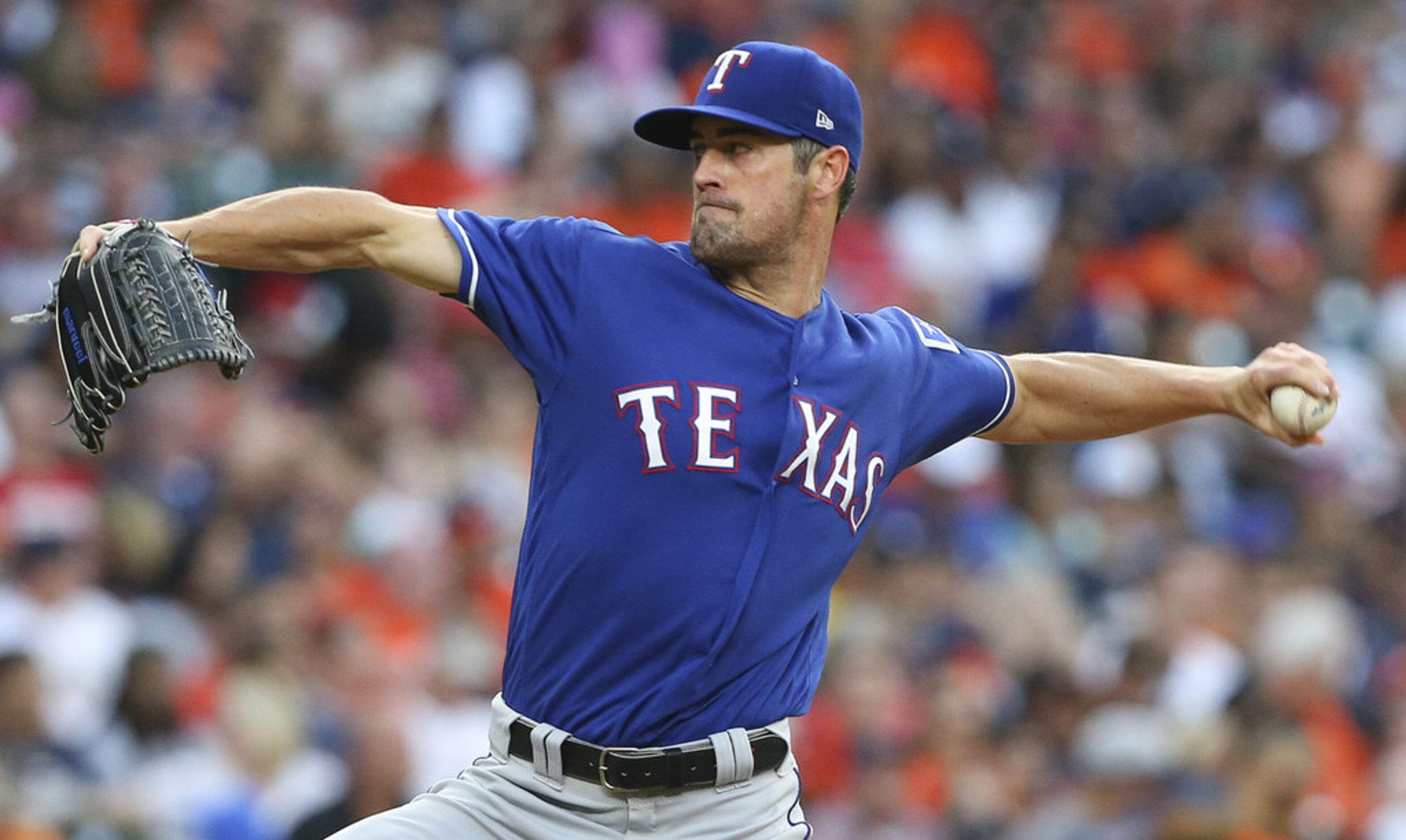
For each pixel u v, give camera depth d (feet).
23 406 104.22
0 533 99.25
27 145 124.26
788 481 45.42
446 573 104.42
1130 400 51.16
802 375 45.80
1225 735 98.78
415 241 44.52
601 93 152.87
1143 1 188.03
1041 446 128.88
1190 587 117.50
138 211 121.70
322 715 91.04
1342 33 197.67
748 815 46.09
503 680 47.03
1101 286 149.69
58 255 117.29
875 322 48.44
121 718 88.74
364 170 132.46
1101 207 156.56
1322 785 101.71
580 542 44.73
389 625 99.91
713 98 45.62
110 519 100.94
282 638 93.09
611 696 45.03
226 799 86.48
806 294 46.75
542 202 135.13
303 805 86.58
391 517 105.29
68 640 94.99
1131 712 101.65
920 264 147.02
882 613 110.83
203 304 42.80
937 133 157.99
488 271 44.78
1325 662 107.65
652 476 44.55
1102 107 174.50
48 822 83.20
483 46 150.41
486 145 145.28
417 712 94.84
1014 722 103.60
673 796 45.50
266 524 102.94
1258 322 152.56
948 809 96.12
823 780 98.37
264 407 109.81
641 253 45.73
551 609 45.29
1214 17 191.21
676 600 44.65
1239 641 115.85
